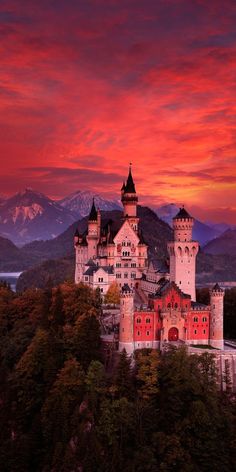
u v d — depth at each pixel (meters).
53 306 187.38
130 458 132.38
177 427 136.75
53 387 152.25
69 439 138.88
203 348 169.75
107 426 136.38
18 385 159.75
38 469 139.12
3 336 198.25
